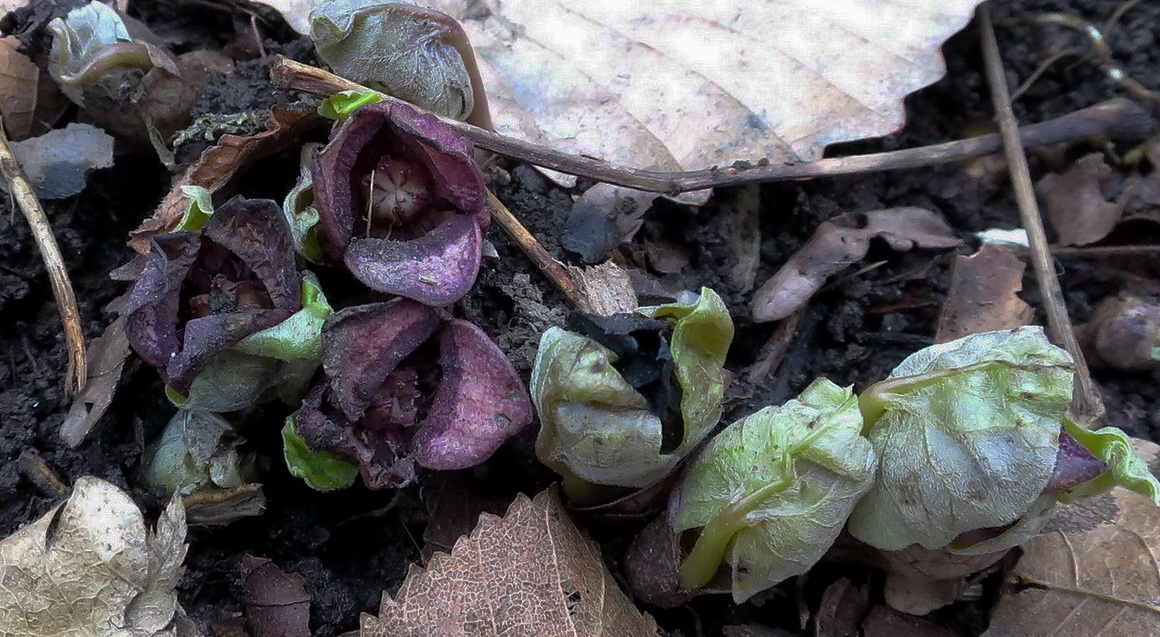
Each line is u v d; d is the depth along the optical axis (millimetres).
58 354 179
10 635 154
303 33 204
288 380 162
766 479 149
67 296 177
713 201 200
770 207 201
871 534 157
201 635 161
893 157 197
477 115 189
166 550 158
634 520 167
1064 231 206
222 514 169
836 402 153
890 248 197
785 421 149
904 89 199
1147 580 166
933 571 162
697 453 161
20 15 187
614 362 149
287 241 155
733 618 172
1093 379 194
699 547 155
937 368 152
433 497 174
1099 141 211
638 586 165
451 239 161
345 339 154
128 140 193
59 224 186
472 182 161
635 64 202
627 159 198
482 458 158
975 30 219
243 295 159
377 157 163
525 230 183
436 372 164
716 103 200
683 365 149
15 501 170
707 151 198
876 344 193
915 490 149
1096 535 169
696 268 198
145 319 153
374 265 157
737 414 182
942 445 147
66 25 183
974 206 205
